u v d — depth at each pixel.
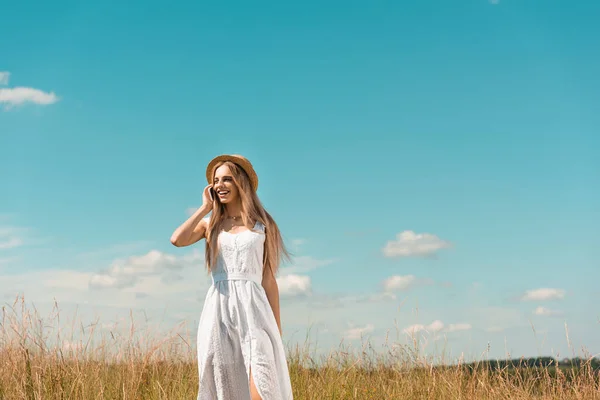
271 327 4.18
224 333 4.11
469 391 6.65
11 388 5.70
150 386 6.30
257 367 4.00
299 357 7.40
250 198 4.40
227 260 4.23
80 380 5.86
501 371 6.80
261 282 4.37
